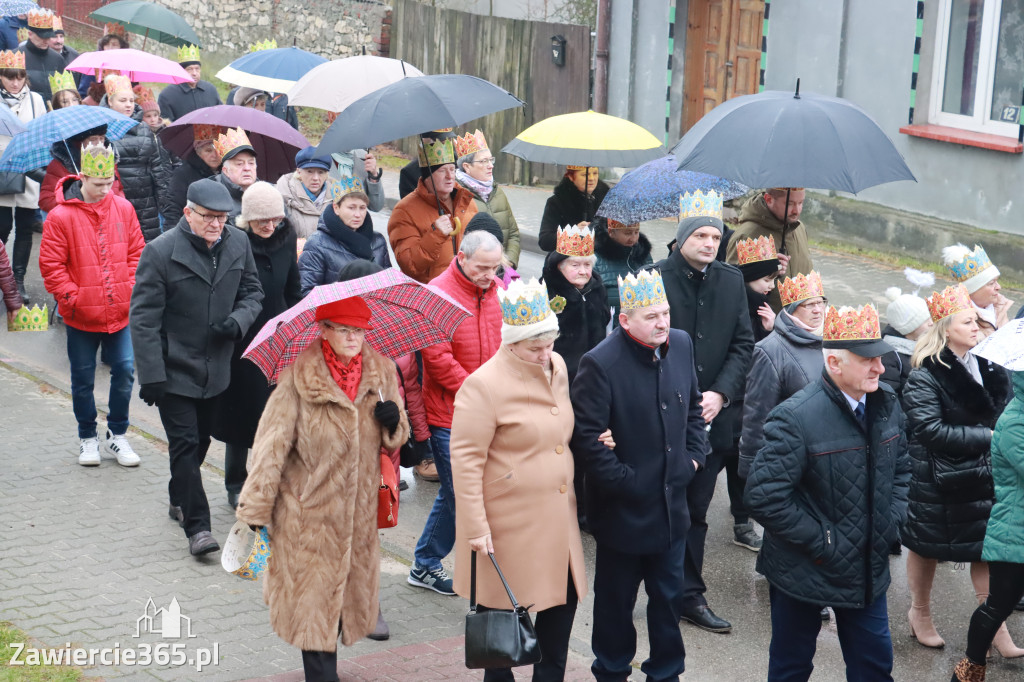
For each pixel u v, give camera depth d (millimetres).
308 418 8945
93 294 13531
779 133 11938
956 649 10922
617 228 13750
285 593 9031
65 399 16375
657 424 9391
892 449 8828
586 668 10305
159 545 12094
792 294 10922
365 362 9352
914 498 10641
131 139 17922
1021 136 22656
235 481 13133
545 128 14914
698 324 11383
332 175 16797
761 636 11055
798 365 10789
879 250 25125
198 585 11258
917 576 10875
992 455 9641
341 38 39281
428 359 10914
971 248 23281
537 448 8992
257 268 12570
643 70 30344
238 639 10258
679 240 11367
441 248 13195
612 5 30719
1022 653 10711
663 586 9516
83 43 45469
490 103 13211
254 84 20422
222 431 12547
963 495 10477
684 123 29953
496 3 36969
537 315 8797
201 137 16906
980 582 11125
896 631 11273
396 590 11602
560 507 9086
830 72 25906
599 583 9617
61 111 15422
